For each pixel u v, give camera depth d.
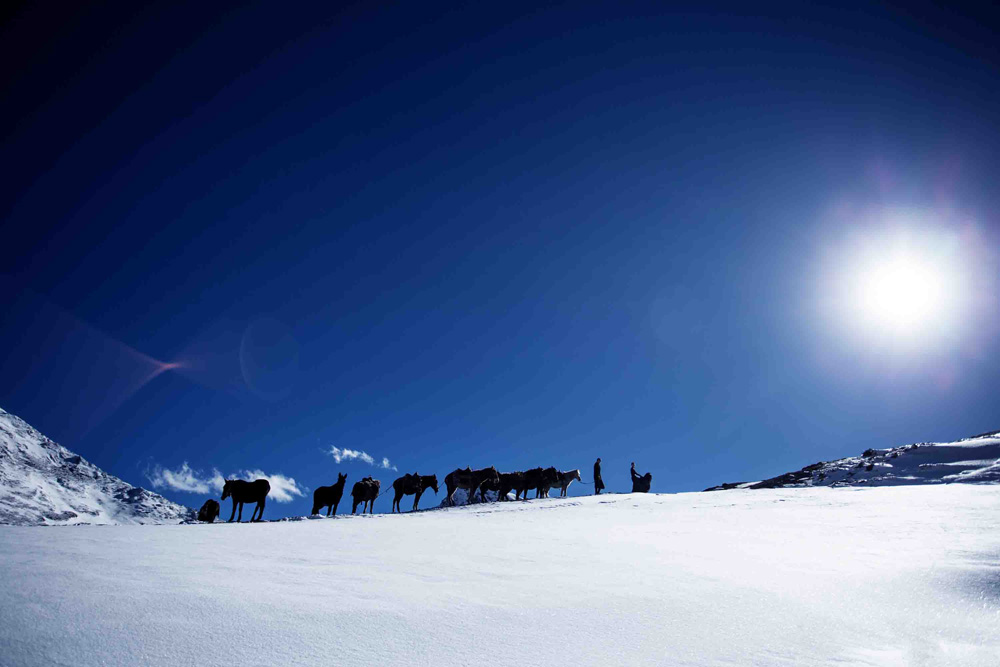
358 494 23.23
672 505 15.58
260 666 2.54
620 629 3.29
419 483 25.22
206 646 2.79
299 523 12.70
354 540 7.88
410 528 10.37
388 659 2.69
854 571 4.89
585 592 4.27
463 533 9.24
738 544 7.36
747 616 3.58
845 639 3.13
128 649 2.69
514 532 9.41
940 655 2.86
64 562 4.93
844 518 9.74
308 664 2.59
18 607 3.28
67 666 2.46
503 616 3.54
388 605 3.74
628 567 5.48
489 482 26.14
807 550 6.50
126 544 6.59
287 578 4.58
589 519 12.48
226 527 10.59
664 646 2.99
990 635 3.17
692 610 3.72
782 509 12.20
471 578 4.85
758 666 2.68
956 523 8.05
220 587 4.09
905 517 9.17
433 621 3.38
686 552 6.64
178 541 7.19
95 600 3.54
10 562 4.84
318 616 3.40
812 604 3.88
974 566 4.72
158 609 3.39
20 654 2.56
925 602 3.87
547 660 2.73
